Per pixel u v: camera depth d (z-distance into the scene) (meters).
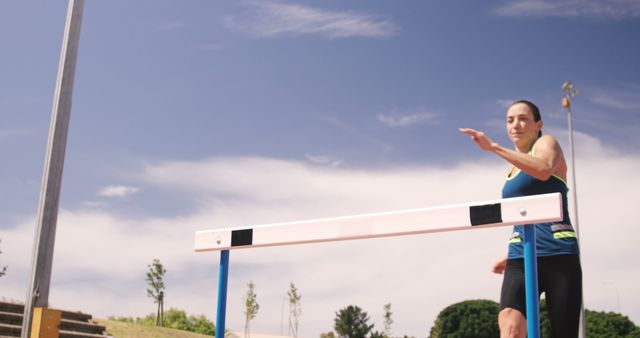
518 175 3.02
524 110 3.12
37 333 5.58
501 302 2.93
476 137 2.80
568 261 2.83
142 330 26.28
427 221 2.59
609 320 53.69
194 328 55.84
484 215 2.45
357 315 75.00
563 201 2.94
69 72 7.13
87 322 13.50
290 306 58.28
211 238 3.27
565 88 25.05
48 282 6.58
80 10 7.31
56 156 6.88
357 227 2.77
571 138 24.47
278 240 3.03
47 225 6.69
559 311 2.80
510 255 2.95
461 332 64.69
